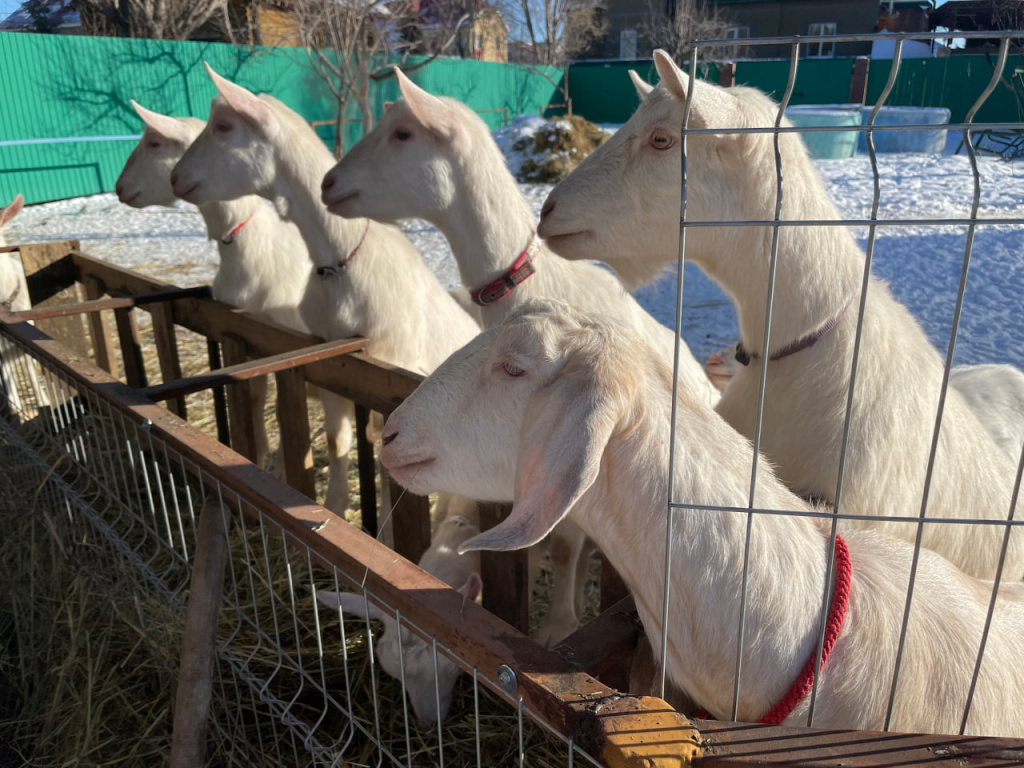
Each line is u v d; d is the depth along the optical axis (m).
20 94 14.60
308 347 3.39
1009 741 1.21
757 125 2.24
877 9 27.98
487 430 1.80
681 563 1.60
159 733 2.65
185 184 3.99
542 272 3.34
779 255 2.30
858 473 2.29
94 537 3.31
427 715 2.68
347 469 4.27
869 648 1.60
